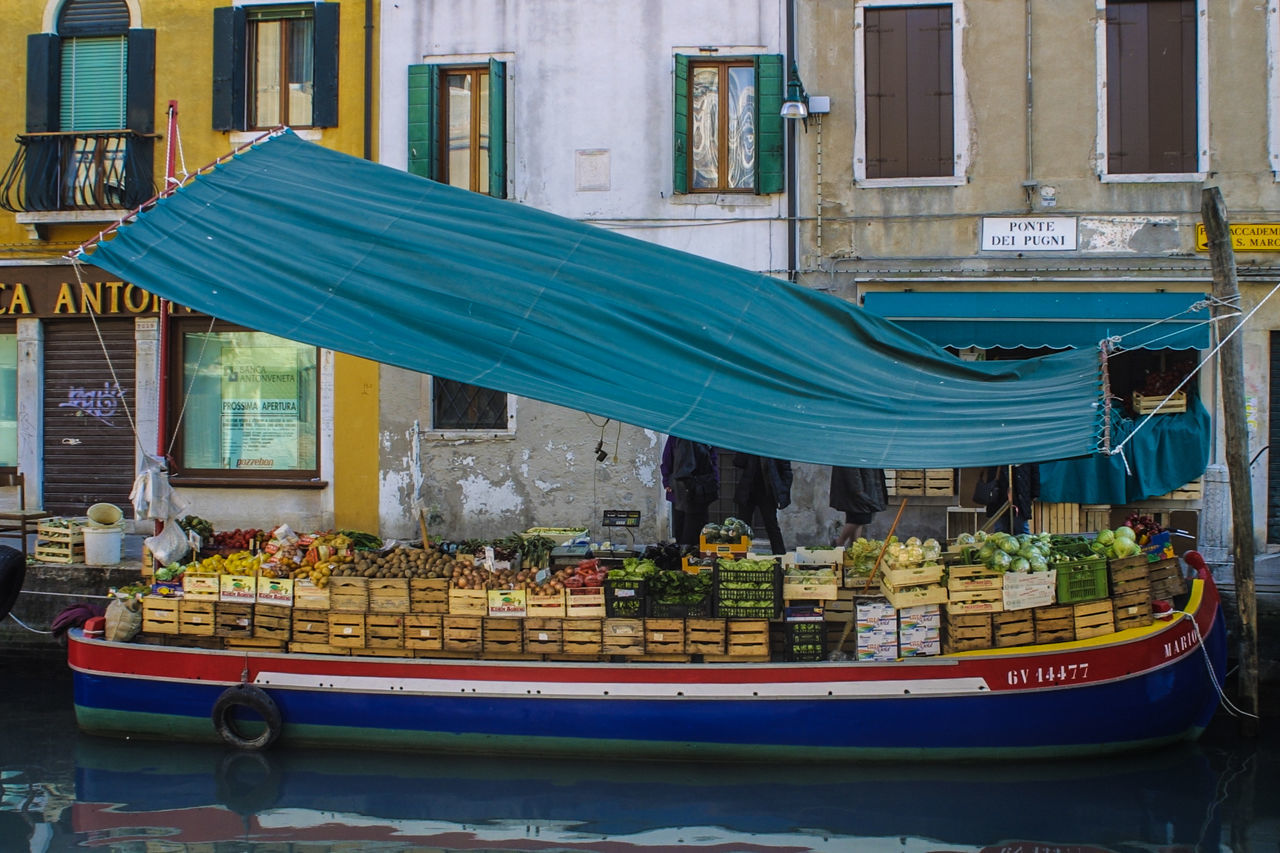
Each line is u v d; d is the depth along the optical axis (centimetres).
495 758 773
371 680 778
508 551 840
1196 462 1152
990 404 786
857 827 660
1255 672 835
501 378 743
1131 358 1246
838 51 1284
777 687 737
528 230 853
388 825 669
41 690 996
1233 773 748
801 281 1292
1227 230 851
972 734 735
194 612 820
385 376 1352
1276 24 1217
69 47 1423
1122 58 1251
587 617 762
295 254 812
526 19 1336
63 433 1419
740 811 683
